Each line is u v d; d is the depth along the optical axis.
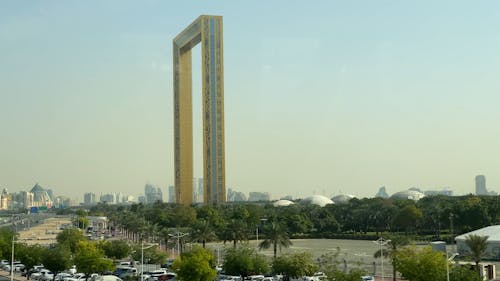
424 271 92.50
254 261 131.12
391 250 132.12
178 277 116.62
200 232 192.38
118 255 177.75
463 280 91.56
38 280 147.38
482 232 187.50
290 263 122.56
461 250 188.75
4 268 174.88
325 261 126.12
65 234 199.00
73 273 155.62
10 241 163.50
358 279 99.56
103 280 132.88
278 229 168.75
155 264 165.88
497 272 148.00
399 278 138.88
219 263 161.00
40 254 150.38
